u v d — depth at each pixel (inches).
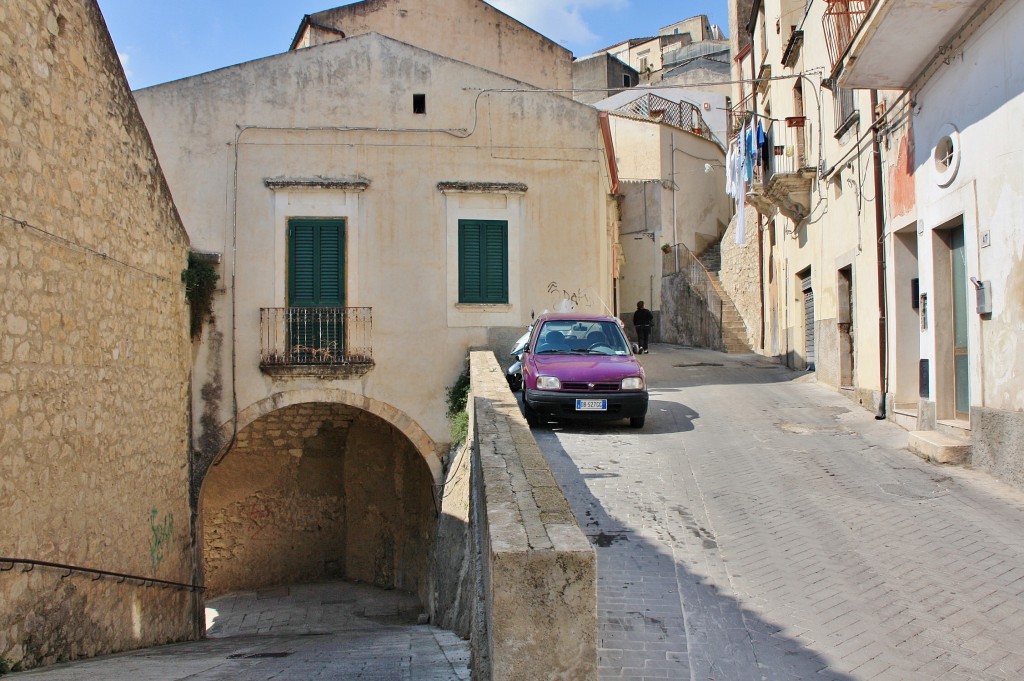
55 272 287.4
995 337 317.4
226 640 447.8
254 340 569.3
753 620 211.3
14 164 258.1
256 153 582.2
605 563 250.8
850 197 522.3
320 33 792.3
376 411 576.7
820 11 571.2
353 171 589.0
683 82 1635.1
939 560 247.0
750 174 728.3
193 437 549.3
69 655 281.9
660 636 202.8
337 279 582.9
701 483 339.0
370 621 561.6
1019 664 184.4
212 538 645.3
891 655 190.5
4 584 237.5
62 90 297.1
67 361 295.7
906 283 444.8
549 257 605.9
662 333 1179.9
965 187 339.3
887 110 441.7
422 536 611.2
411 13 848.3
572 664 145.2
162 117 578.2
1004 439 314.0
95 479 320.8
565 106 614.5
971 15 327.6
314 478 673.0
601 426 461.4
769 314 878.4
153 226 410.3
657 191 1198.3
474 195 599.2
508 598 145.6
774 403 538.3
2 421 244.2
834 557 253.8
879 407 466.0
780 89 713.0
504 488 199.6
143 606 376.2
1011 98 297.4
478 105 604.1
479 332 592.4
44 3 283.9
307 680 218.7
